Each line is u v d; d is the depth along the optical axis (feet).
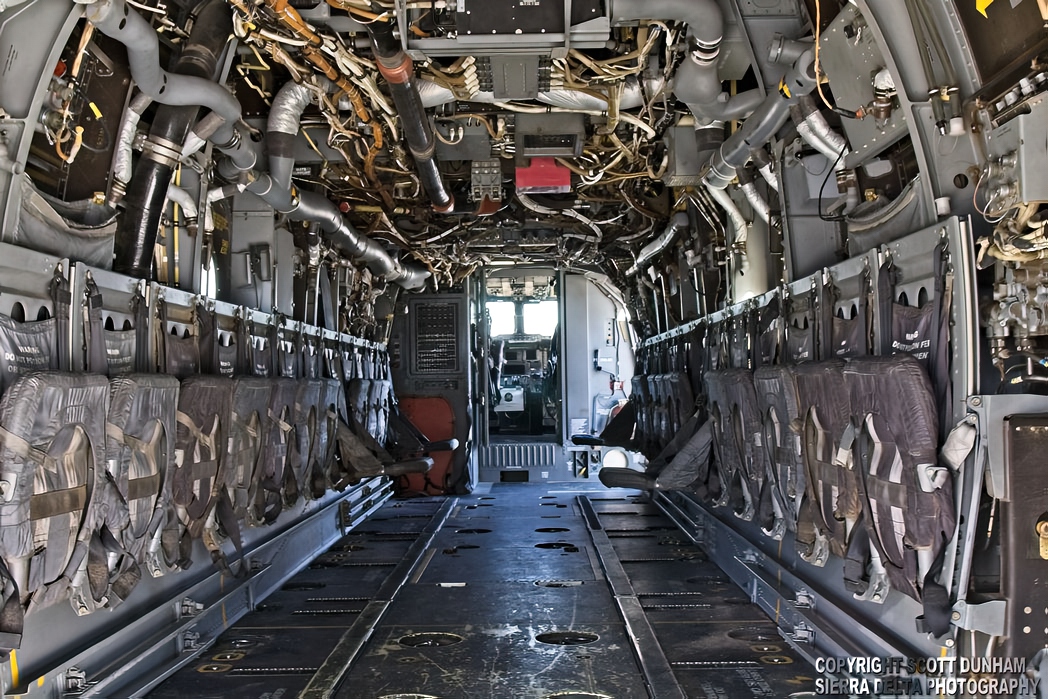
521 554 26.96
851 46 13.99
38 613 12.38
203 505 17.26
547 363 53.16
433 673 15.49
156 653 15.57
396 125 22.90
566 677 15.20
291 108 21.59
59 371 11.84
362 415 34.12
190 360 18.13
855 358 13.71
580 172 26.30
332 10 17.02
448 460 44.01
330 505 29.91
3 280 11.66
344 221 30.58
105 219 15.38
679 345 33.17
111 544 13.38
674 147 24.59
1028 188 10.61
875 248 14.19
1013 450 10.96
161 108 15.99
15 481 10.98
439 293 46.39
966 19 11.50
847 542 14.70
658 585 22.52
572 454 48.62
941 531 11.62
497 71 19.58
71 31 12.41
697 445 24.79
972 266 11.59
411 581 23.08
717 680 14.94
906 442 12.11
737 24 18.03
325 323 32.83
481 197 29.40
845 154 15.96
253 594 20.63
